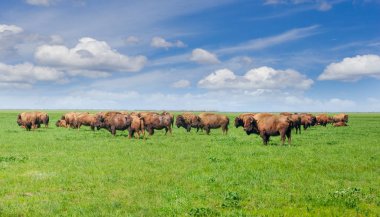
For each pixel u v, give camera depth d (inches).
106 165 768.9
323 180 631.2
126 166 757.9
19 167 738.2
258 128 1183.6
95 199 501.4
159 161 829.2
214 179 617.6
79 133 1643.7
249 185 590.2
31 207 458.9
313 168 741.9
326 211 440.5
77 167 739.4
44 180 617.3
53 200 496.1
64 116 2284.7
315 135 1658.5
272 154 944.9
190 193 529.0
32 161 815.1
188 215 429.1
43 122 2068.2
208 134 1663.4
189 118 1829.5
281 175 668.1
